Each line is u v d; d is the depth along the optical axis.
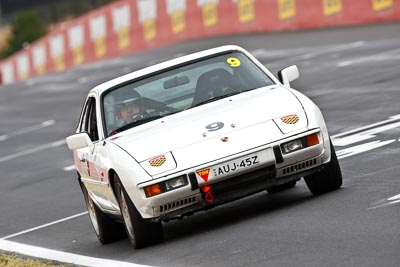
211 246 23.56
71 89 95.75
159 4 118.75
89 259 26.23
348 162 32.50
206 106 27.53
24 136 71.25
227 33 107.75
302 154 25.22
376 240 20.27
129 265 23.42
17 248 31.72
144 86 28.45
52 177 49.78
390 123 39.03
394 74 53.75
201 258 22.34
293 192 29.81
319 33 87.62
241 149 24.92
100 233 29.20
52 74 118.56
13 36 191.88
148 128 27.03
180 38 116.12
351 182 28.14
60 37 139.00
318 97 52.62
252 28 103.19
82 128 30.73
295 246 21.41
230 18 106.94
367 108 44.72
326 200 26.08
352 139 37.62
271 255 21.03
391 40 70.38
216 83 28.31
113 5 126.75
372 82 52.91
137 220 25.34
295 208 26.14
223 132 25.58
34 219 37.97
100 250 27.95
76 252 28.56
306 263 19.53
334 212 24.23
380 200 24.56
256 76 28.73
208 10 110.38
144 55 109.44
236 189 25.11
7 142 70.25
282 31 97.62
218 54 29.27
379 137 36.31
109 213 27.91
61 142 63.56
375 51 66.19
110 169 26.05
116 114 27.95
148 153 25.47
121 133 27.36
